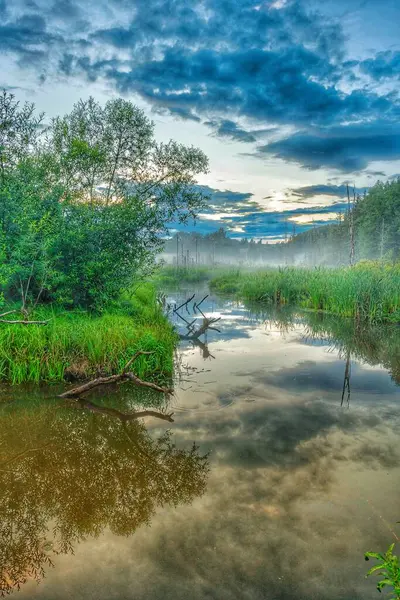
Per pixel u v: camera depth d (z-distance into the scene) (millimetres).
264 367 8961
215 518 3693
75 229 10078
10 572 3129
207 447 5125
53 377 7387
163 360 8211
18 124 9672
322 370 8727
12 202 8945
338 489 4109
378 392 7219
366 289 16406
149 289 20828
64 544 3441
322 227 109000
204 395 7082
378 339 12266
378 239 58844
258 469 4551
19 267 8719
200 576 3000
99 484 4363
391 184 61969
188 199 12648
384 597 2777
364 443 5188
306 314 17766
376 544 3287
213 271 53219
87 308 11008
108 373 7613
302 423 5844
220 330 13914
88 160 10977
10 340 7730
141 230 11547
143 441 5336
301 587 2873
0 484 4371
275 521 3613
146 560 3197
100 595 2857
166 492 4164
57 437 5496
